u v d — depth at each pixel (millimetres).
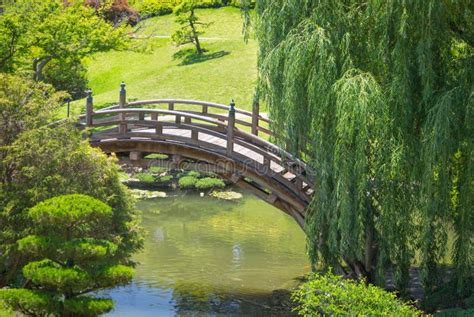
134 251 16000
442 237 14922
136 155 19344
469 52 15766
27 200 14453
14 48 30531
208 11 51281
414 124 15508
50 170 14602
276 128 16547
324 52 15180
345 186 15094
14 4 30938
